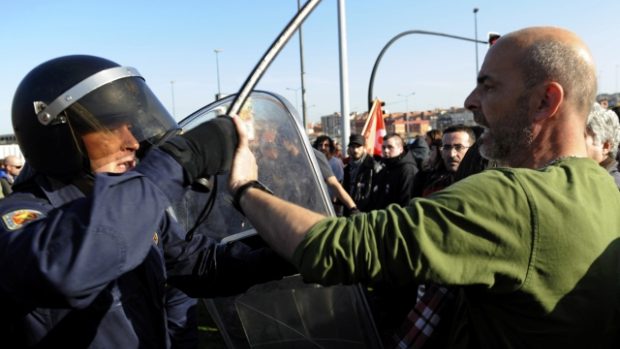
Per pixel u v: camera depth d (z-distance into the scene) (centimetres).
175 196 102
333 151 735
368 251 96
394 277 98
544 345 101
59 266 85
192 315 203
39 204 109
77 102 109
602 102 468
